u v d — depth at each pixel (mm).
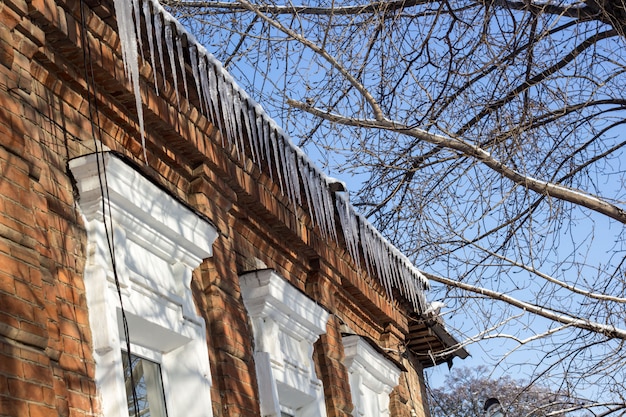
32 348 4844
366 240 10750
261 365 7969
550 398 10734
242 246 8500
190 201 7523
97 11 6230
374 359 11125
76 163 5910
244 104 8016
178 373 6809
